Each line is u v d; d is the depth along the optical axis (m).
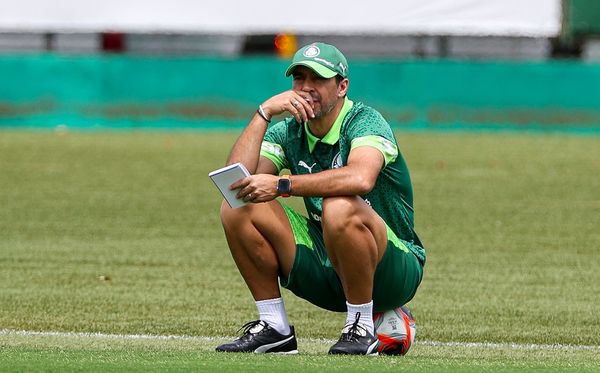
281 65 75.25
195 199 45.47
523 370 17.41
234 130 74.56
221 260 33.00
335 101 19.56
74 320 24.92
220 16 81.00
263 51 85.81
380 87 74.62
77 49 85.19
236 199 19.00
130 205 43.84
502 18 79.25
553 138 70.50
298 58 19.36
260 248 19.62
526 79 74.44
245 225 19.47
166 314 25.70
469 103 74.75
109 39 84.88
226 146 64.94
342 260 18.94
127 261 32.72
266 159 20.20
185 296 27.83
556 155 61.28
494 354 21.73
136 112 75.81
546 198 46.28
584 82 74.12
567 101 74.31
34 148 62.94
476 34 79.38
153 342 22.61
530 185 50.00
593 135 72.81
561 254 34.53
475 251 34.94
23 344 22.19
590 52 83.00
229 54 85.81
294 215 19.97
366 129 19.41
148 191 47.62
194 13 81.06
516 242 36.56
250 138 19.66
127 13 81.38
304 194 18.70
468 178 52.16
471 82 74.56
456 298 28.00
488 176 52.81
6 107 75.38
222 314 25.77
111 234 37.47
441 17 79.56
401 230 20.34
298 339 23.28
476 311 26.45
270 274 19.92
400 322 20.36
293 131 20.16
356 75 74.44
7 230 38.16
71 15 81.50
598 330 24.44
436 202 45.09
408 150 63.09
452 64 74.50
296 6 80.56
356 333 19.31
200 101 75.69
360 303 19.36
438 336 23.73
